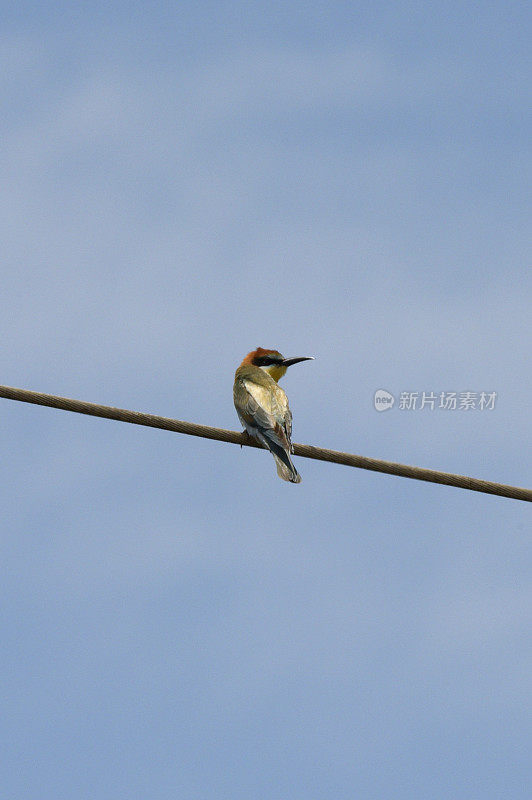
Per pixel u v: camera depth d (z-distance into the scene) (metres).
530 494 14.99
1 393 13.95
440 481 14.89
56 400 14.08
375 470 14.97
